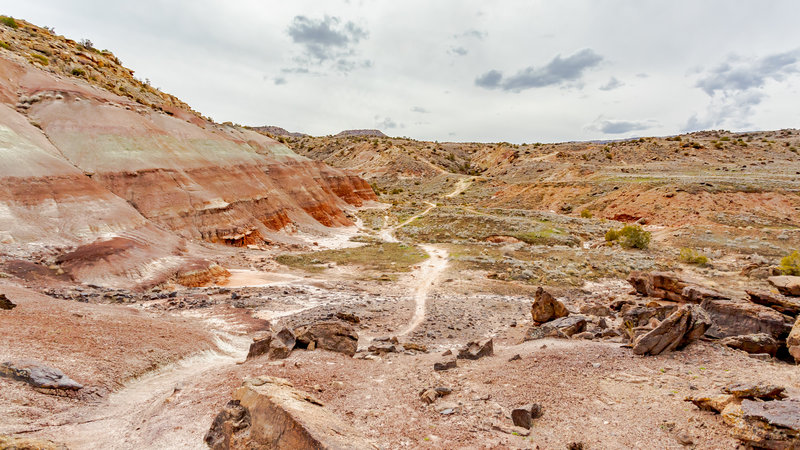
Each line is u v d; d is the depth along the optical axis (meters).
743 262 37.12
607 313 22.81
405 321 22.88
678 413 9.20
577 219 63.06
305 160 81.62
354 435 7.23
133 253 29.67
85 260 27.14
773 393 8.26
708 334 15.27
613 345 14.47
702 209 54.97
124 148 42.03
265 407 7.48
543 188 86.31
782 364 12.48
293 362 12.98
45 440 8.29
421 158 153.00
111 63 75.88
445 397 10.77
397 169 140.62
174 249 35.00
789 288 18.38
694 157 105.50
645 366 12.30
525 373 12.18
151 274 28.33
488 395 10.73
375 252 46.38
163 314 21.06
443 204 91.56
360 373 12.69
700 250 42.16
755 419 7.58
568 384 11.26
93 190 34.78
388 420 9.24
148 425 9.45
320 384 11.10
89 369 12.17
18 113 39.72
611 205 67.44
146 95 72.12
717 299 18.30
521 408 9.17
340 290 30.52
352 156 167.12
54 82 46.31
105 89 58.09
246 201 50.06
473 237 54.12
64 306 18.00
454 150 191.88
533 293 30.91
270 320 21.89
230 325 20.38
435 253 45.72
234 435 7.51
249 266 37.12
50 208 30.81
